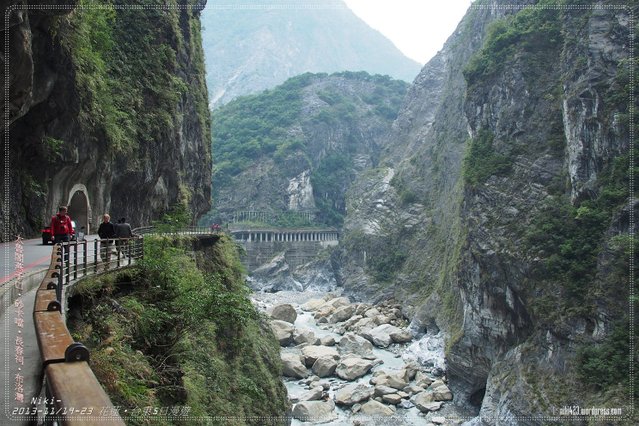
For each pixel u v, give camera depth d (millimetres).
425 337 61031
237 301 15703
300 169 146250
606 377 30375
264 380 29609
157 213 42938
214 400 18516
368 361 51531
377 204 105312
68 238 17062
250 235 120000
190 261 26609
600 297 32844
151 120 37375
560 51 45562
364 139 164500
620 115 35719
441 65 127875
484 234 44875
